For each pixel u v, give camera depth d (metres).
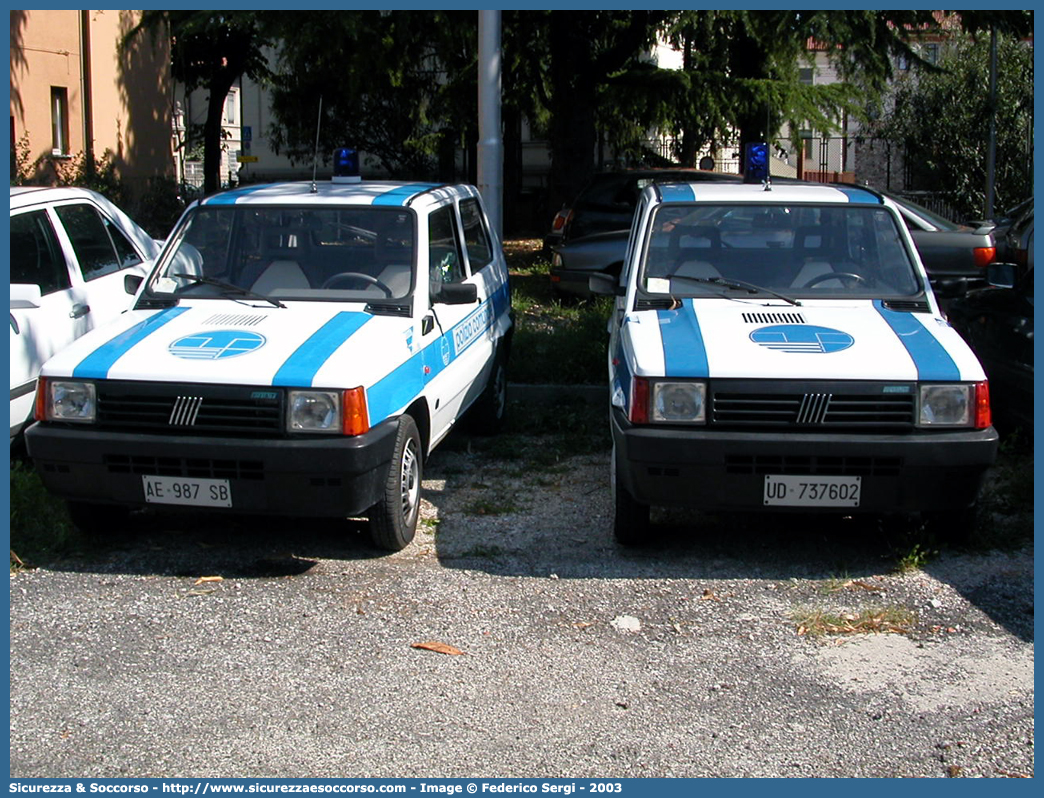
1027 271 7.94
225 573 5.73
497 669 4.66
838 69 15.40
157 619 5.15
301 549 6.06
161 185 20.64
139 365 5.62
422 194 7.17
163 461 5.52
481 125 10.47
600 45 18.95
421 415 6.40
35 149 18.55
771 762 3.95
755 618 5.18
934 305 6.34
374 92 16.28
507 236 26.22
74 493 5.67
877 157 26.97
